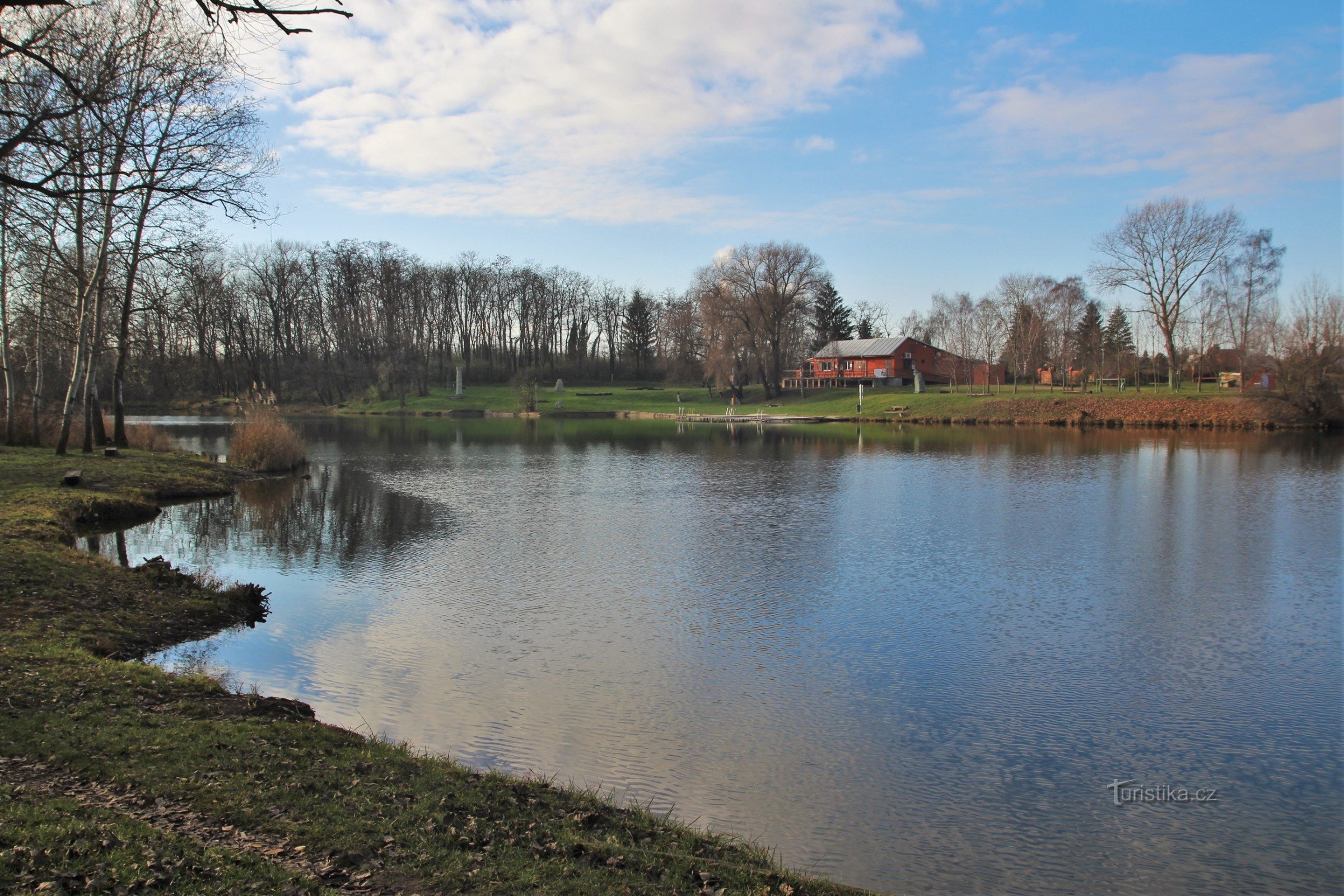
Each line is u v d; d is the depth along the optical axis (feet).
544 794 24.43
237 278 271.90
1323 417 170.40
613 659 40.04
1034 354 269.64
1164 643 43.24
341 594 51.06
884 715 34.01
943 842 24.71
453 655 40.09
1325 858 24.30
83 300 89.45
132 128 46.60
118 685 29.14
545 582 54.80
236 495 91.15
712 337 275.80
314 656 39.24
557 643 42.32
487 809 22.08
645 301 391.65
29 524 57.06
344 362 293.23
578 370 383.86
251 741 24.90
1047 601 50.85
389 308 285.23
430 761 25.59
